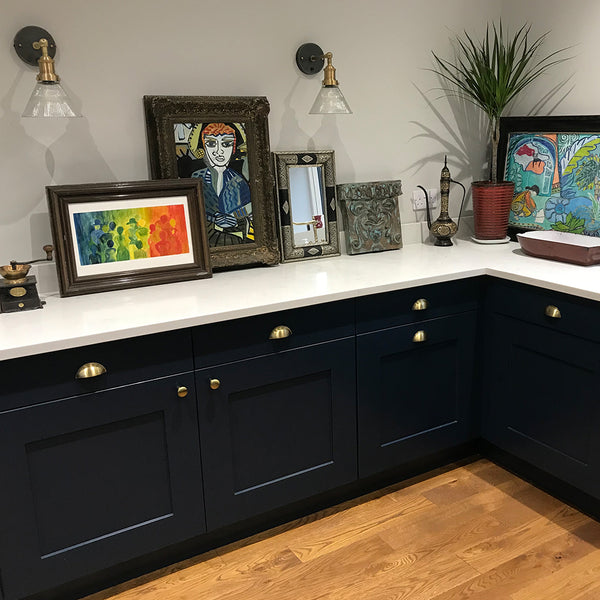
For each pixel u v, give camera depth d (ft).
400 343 7.13
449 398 7.77
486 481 7.75
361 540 6.70
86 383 5.42
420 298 7.14
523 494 7.43
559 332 6.72
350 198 8.08
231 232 7.33
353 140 8.23
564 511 7.07
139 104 6.85
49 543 5.60
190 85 7.07
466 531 6.78
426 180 8.93
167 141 6.77
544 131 8.38
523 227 8.81
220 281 6.95
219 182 7.17
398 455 7.50
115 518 5.88
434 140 8.85
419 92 8.57
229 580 6.18
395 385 7.27
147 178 7.07
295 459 6.76
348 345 6.76
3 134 6.25
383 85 8.27
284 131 7.75
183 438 6.01
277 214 7.72
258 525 6.90
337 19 7.76
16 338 5.18
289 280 6.95
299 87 7.73
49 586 5.68
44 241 6.64
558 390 6.88
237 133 7.19
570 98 8.32
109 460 5.72
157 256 6.83
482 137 9.26
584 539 6.58
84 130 6.63
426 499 7.40
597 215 7.79
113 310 5.92
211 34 7.06
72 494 5.61
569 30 8.18
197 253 7.01
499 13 9.04
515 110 9.18
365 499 7.46
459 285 7.43
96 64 6.55
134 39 6.68
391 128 8.47
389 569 6.24
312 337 6.50
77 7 6.34
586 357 6.47
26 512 5.42
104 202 6.49
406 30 8.28
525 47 8.27
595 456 6.57
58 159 6.55
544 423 7.14
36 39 6.17
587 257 7.18
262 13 7.29
